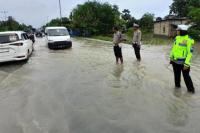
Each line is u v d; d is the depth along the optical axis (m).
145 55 7.71
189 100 3.29
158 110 2.96
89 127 2.54
